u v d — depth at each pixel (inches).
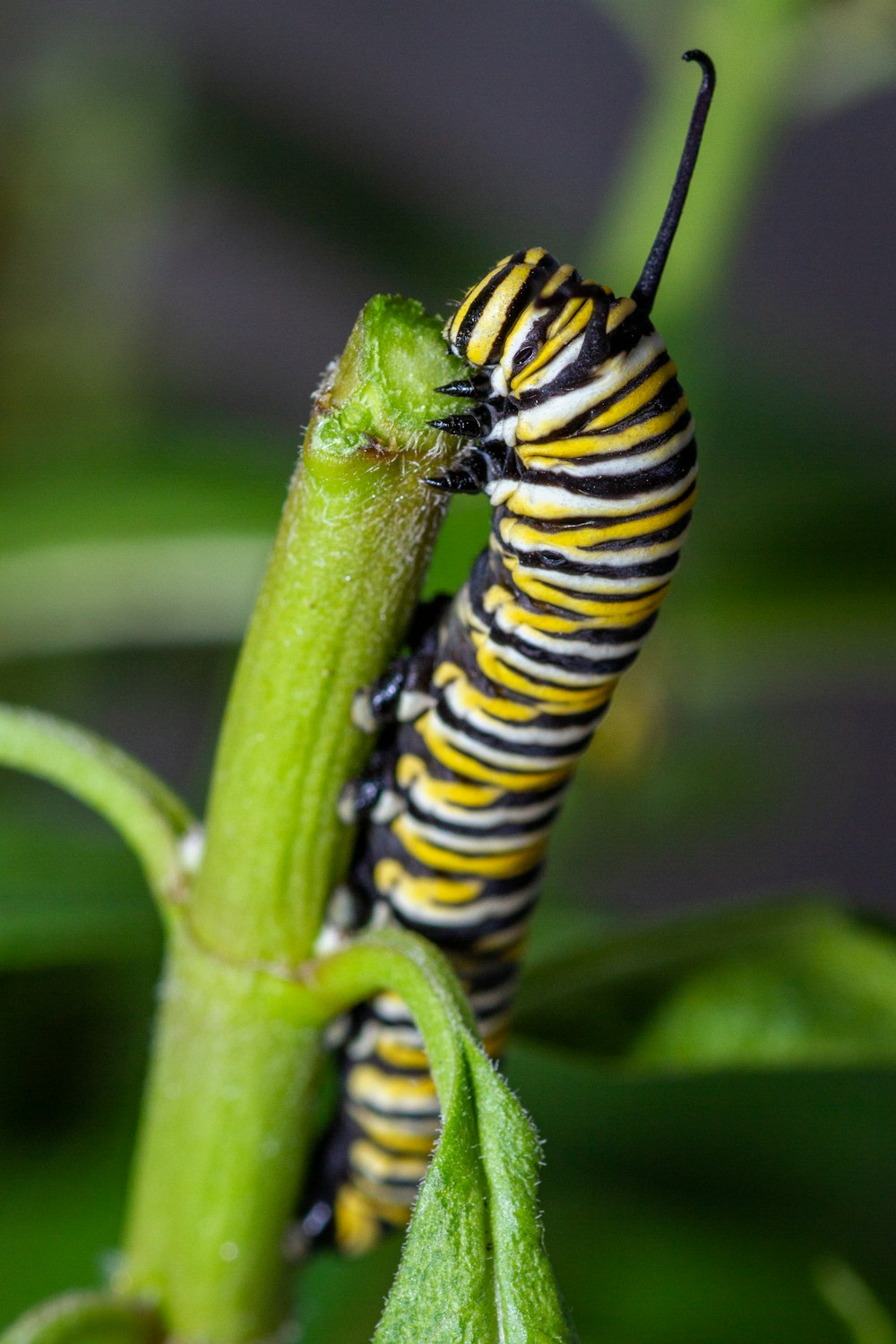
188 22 14.5
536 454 7.6
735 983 8.2
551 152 20.3
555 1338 7.1
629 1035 8.2
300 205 12.4
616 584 7.7
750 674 10.6
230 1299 8.0
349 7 19.9
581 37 19.8
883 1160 9.9
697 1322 9.1
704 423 9.6
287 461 9.9
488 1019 8.2
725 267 10.1
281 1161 7.9
